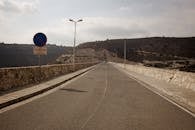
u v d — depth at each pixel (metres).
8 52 166.12
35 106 10.02
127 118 8.27
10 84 14.23
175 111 9.66
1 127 6.86
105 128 6.96
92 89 16.56
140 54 199.12
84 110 9.45
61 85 18.77
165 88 16.92
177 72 19.11
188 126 7.39
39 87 15.55
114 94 14.24
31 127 6.90
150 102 11.70
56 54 198.00
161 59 184.00
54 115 8.46
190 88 15.69
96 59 183.12
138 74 35.25
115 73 38.84
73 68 40.94
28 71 17.50
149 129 6.98
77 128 6.91
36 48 16.94
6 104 9.99
